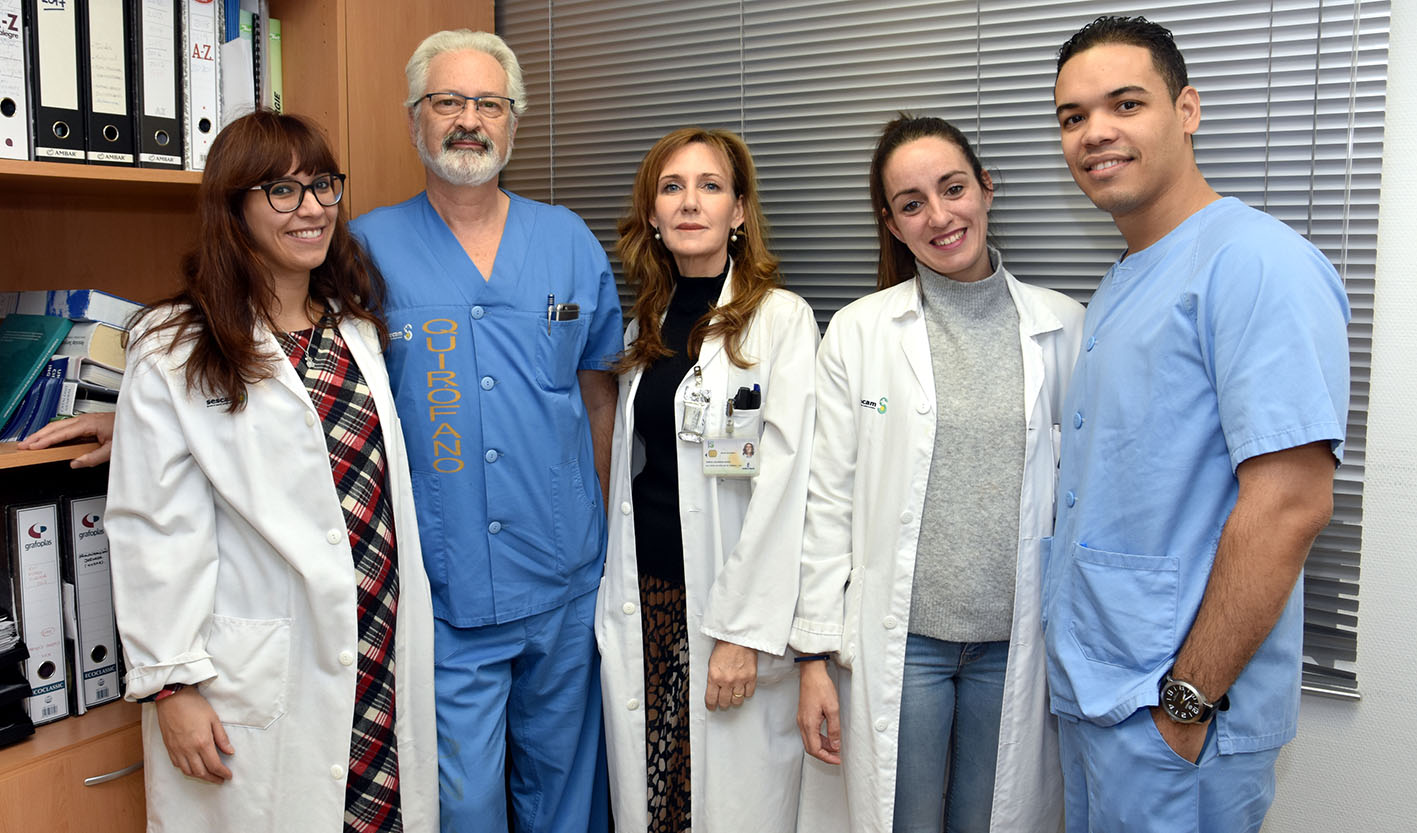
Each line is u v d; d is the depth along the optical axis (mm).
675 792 1862
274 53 1880
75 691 1695
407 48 2025
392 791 1574
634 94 2246
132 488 1414
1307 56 1682
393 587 1564
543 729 1844
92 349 1651
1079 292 1897
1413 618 1681
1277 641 1296
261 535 1461
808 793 1780
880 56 1992
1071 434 1485
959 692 1643
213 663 1456
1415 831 1711
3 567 1641
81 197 1978
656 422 1795
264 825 1477
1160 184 1383
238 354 1416
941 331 1617
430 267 1687
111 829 1648
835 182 2066
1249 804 1308
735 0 2109
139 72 1658
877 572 1594
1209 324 1279
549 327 1721
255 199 1432
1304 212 1713
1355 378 1682
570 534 1758
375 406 1570
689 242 1732
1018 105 1891
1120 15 1797
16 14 1507
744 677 1685
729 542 1751
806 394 1678
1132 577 1332
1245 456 1201
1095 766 1390
